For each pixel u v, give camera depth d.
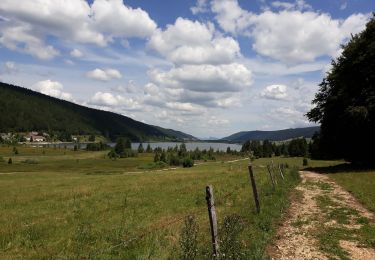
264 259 10.74
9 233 14.70
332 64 53.12
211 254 10.17
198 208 19.59
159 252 10.70
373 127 46.66
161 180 39.16
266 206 18.59
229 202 20.83
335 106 51.09
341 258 11.64
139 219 16.75
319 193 25.20
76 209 21.06
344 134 50.97
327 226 15.62
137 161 190.25
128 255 10.83
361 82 48.59
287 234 14.39
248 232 13.29
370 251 12.36
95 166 159.62
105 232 14.07
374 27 47.94
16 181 58.09
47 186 42.25
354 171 41.25
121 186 34.31
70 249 11.96
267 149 179.75
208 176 41.00
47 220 17.81
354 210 18.73
